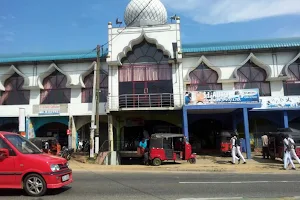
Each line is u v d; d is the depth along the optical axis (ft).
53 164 26.61
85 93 80.74
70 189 29.35
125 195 26.37
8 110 80.18
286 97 72.59
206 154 75.41
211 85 77.71
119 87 76.23
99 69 73.61
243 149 74.49
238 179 36.17
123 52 75.05
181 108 70.74
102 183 33.19
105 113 77.82
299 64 77.10
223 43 79.66
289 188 29.73
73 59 79.20
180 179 36.29
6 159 26.58
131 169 50.03
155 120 83.10
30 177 26.22
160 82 75.72
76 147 80.94
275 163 57.88
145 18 82.99
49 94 81.71
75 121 81.61
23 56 81.51
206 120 83.71
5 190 28.63
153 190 28.76
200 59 76.43
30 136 80.18
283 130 63.16
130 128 83.56
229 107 65.98
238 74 77.77
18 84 82.89
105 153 66.85
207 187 30.32
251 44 76.84
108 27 76.69
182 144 59.67
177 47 74.23
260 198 25.05
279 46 74.43
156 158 55.88
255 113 77.30
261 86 77.20
